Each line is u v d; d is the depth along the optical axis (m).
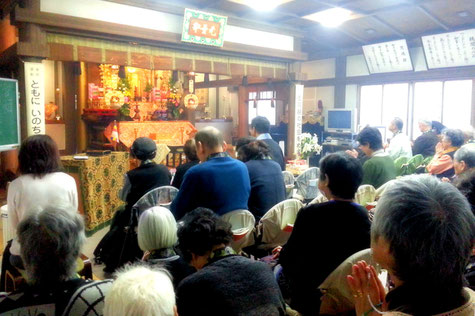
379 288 0.94
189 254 1.61
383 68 8.81
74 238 1.33
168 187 3.09
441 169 3.82
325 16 6.81
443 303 0.75
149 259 1.87
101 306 1.28
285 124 9.52
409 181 0.85
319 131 9.76
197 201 2.45
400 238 0.77
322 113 10.26
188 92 9.84
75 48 5.09
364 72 9.41
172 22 5.89
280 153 4.30
